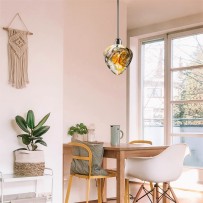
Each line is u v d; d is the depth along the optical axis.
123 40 6.20
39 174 3.79
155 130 7.56
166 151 4.30
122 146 4.59
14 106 4.00
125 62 3.76
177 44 7.25
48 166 4.21
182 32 7.12
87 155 4.42
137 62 7.81
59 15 4.36
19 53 4.02
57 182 4.26
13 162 3.95
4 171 3.90
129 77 7.68
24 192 4.04
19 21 4.08
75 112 5.58
